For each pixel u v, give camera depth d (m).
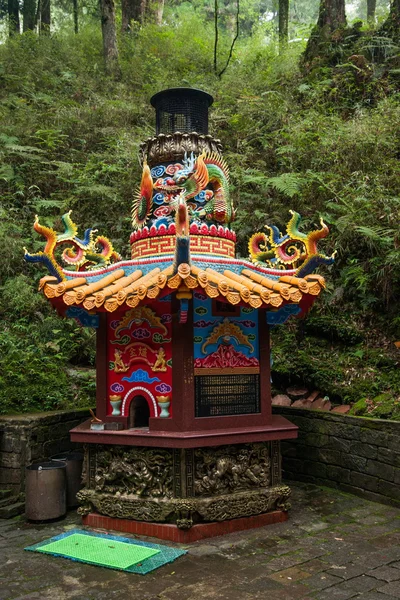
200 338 4.73
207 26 18.22
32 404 6.51
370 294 7.60
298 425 6.29
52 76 13.52
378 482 5.42
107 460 4.83
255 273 4.88
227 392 4.82
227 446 4.69
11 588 3.61
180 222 3.99
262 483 4.86
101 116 11.66
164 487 4.55
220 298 4.29
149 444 4.48
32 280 8.60
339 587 3.57
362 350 7.03
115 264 5.14
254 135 10.40
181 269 3.99
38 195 9.94
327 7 12.73
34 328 7.89
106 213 9.43
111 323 5.11
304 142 9.34
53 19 20.66
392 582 3.64
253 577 3.74
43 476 4.97
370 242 7.55
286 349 7.41
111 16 14.09
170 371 4.71
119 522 4.71
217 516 4.53
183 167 5.13
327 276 8.03
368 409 6.07
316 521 4.90
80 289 4.48
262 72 12.54
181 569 3.89
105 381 5.07
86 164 10.09
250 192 9.09
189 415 4.58
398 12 11.74
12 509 5.14
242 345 4.96
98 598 3.46
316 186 8.69
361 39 11.63
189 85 12.41
